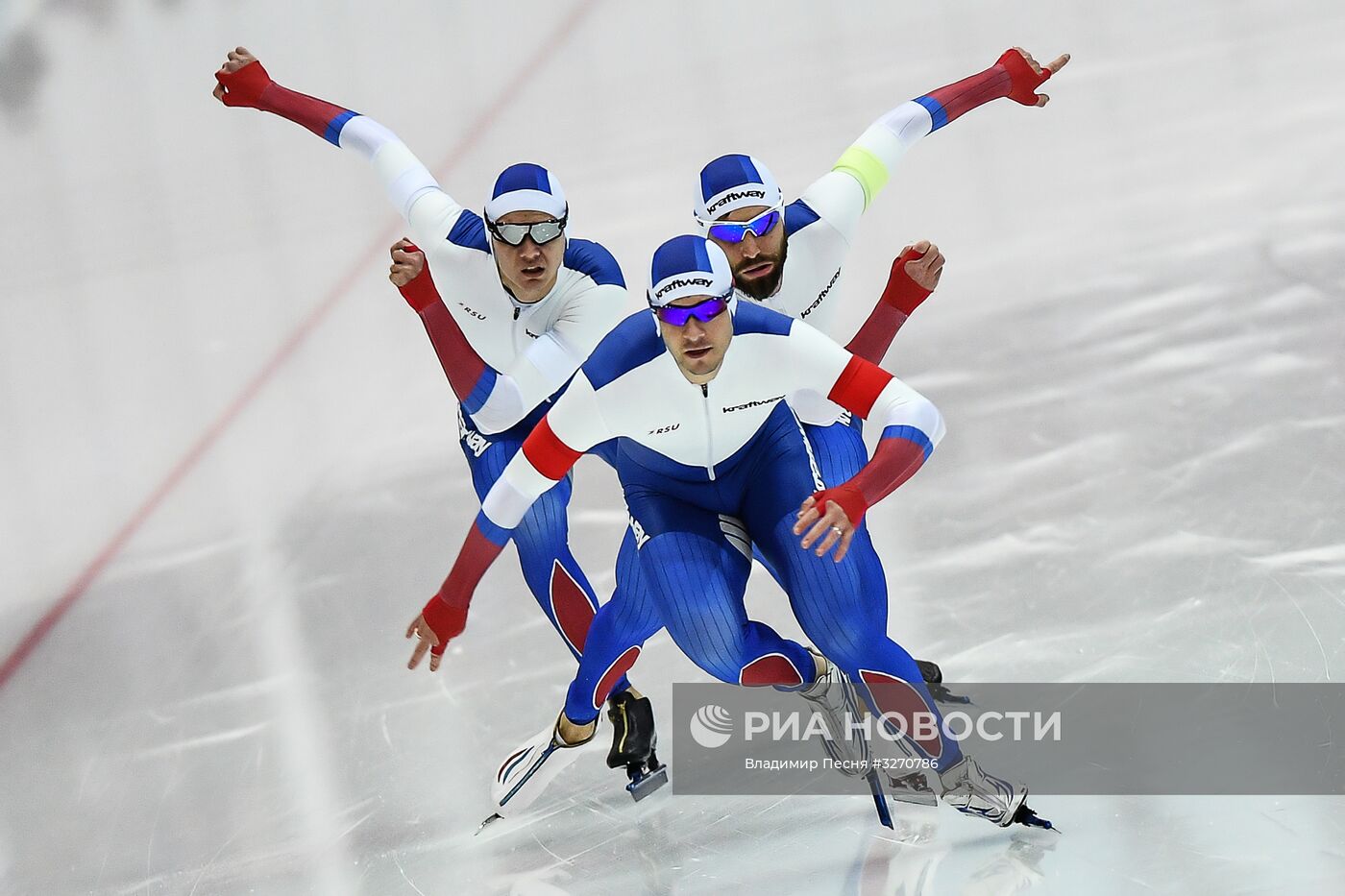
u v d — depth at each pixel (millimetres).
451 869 13125
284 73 32719
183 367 23797
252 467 20938
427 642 12344
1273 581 14867
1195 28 28812
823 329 14172
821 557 11719
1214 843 11617
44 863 14320
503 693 15609
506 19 33344
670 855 12781
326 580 18125
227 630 17562
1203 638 14297
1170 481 16688
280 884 13352
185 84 32625
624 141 28531
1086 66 28266
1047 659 14430
